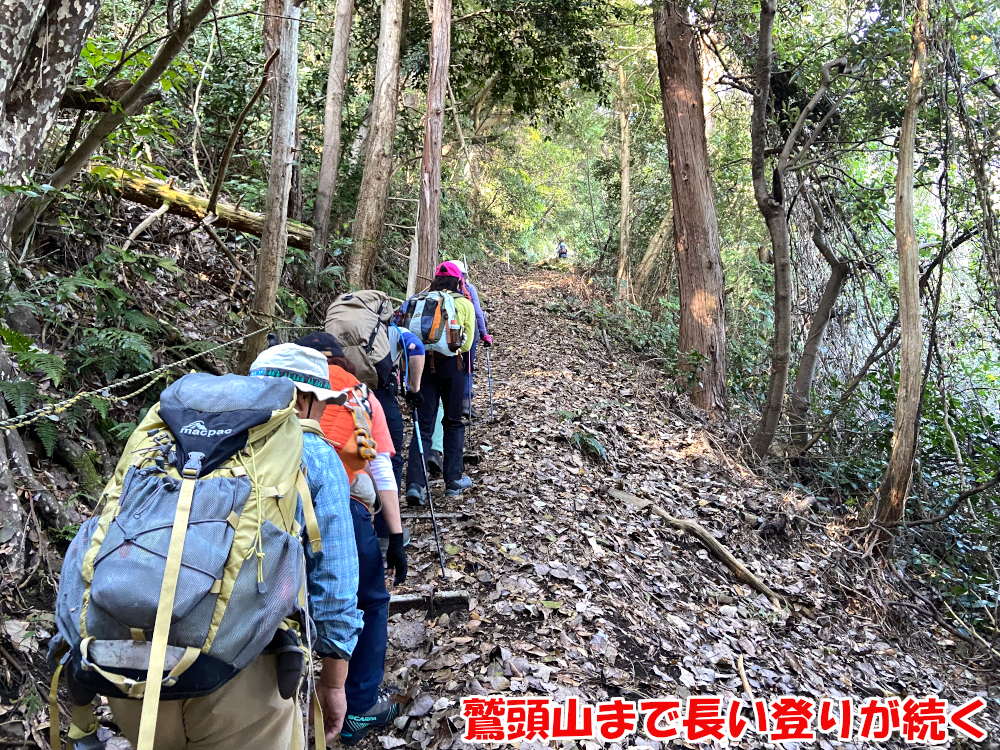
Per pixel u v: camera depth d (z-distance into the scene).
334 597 2.07
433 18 9.63
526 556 4.64
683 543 5.76
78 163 4.46
